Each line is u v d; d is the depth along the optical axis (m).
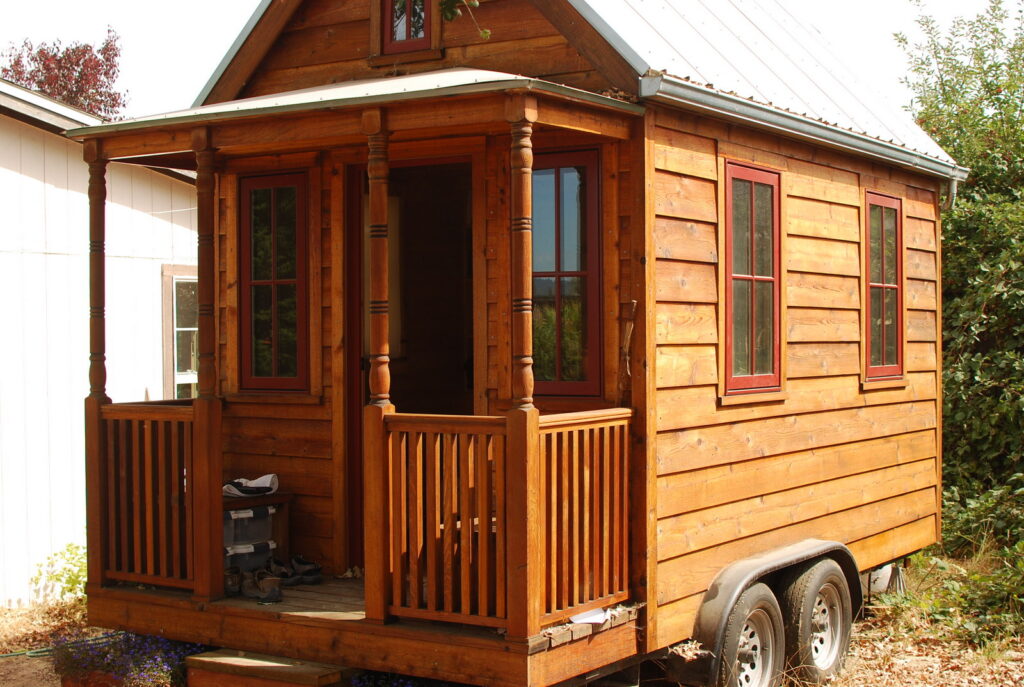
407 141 6.40
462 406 8.54
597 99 5.28
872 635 8.08
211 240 5.93
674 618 5.86
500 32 6.35
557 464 5.13
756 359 6.69
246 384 7.04
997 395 11.20
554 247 5.98
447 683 5.40
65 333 9.44
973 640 7.86
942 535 10.30
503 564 4.98
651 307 5.68
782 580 6.92
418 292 7.98
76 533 9.48
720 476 6.29
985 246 11.68
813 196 7.34
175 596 6.00
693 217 6.06
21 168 9.05
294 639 5.53
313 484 6.77
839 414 7.65
